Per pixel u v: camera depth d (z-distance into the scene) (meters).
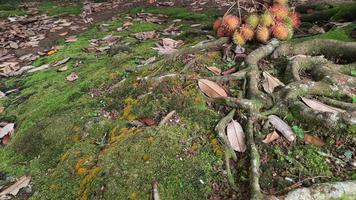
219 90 0.55
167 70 0.63
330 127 0.46
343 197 0.39
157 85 0.58
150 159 0.46
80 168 0.49
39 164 0.55
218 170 0.44
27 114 0.65
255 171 0.42
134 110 0.56
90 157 0.50
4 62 0.90
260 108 0.51
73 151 0.52
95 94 0.65
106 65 0.75
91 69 0.76
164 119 0.51
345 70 0.57
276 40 0.65
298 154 0.45
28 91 0.74
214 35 0.76
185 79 0.57
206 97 0.54
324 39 0.63
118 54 0.77
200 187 0.43
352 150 0.45
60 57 0.86
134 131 0.51
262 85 0.56
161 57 0.68
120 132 0.53
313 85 0.52
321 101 0.51
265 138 0.47
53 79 0.76
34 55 0.92
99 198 0.44
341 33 0.68
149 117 0.54
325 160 0.44
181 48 0.70
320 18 0.84
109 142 0.52
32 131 0.60
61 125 0.58
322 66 0.56
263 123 0.49
